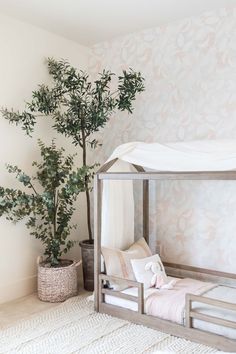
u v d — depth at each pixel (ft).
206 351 7.32
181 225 11.10
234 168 7.64
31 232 11.27
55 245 10.79
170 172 8.32
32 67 11.32
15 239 10.85
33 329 8.50
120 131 12.59
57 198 11.28
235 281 9.78
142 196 11.78
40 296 10.62
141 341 7.80
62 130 11.30
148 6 10.14
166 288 9.27
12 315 9.45
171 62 11.30
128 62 12.30
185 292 9.02
